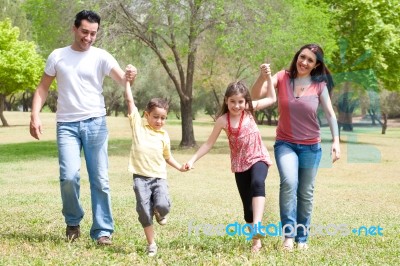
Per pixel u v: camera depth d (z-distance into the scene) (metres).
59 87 7.09
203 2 24.50
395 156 26.55
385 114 46.47
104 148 7.07
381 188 14.98
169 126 50.53
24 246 6.59
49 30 26.38
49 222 8.58
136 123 6.62
